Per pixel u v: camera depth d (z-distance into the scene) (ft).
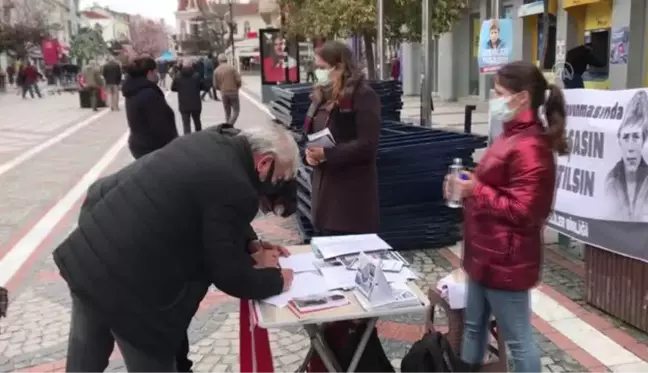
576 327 13.41
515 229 8.70
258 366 8.49
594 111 13.61
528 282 8.86
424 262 18.22
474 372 9.94
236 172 7.72
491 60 21.76
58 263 8.09
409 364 9.44
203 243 7.62
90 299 7.78
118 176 8.28
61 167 35.47
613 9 36.96
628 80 36.11
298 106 25.18
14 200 27.37
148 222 7.56
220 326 14.23
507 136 8.78
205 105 75.61
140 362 7.94
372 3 40.88
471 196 8.92
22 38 155.02
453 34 69.87
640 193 12.51
